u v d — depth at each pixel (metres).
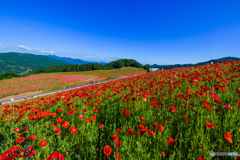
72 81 52.25
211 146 1.86
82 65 144.88
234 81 4.72
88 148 2.04
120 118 2.94
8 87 41.38
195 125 2.29
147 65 153.50
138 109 3.30
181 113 2.84
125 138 2.08
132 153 1.78
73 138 2.27
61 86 42.59
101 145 2.21
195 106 3.05
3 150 2.00
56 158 1.35
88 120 2.48
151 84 6.45
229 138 1.54
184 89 4.75
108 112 3.39
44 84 45.94
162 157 1.78
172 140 1.76
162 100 3.68
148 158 1.70
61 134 2.53
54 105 4.97
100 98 4.91
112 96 5.34
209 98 3.24
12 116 4.07
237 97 3.20
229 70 7.96
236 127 2.04
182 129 2.31
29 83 47.03
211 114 2.47
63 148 2.00
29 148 1.56
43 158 1.93
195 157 1.68
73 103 4.73
